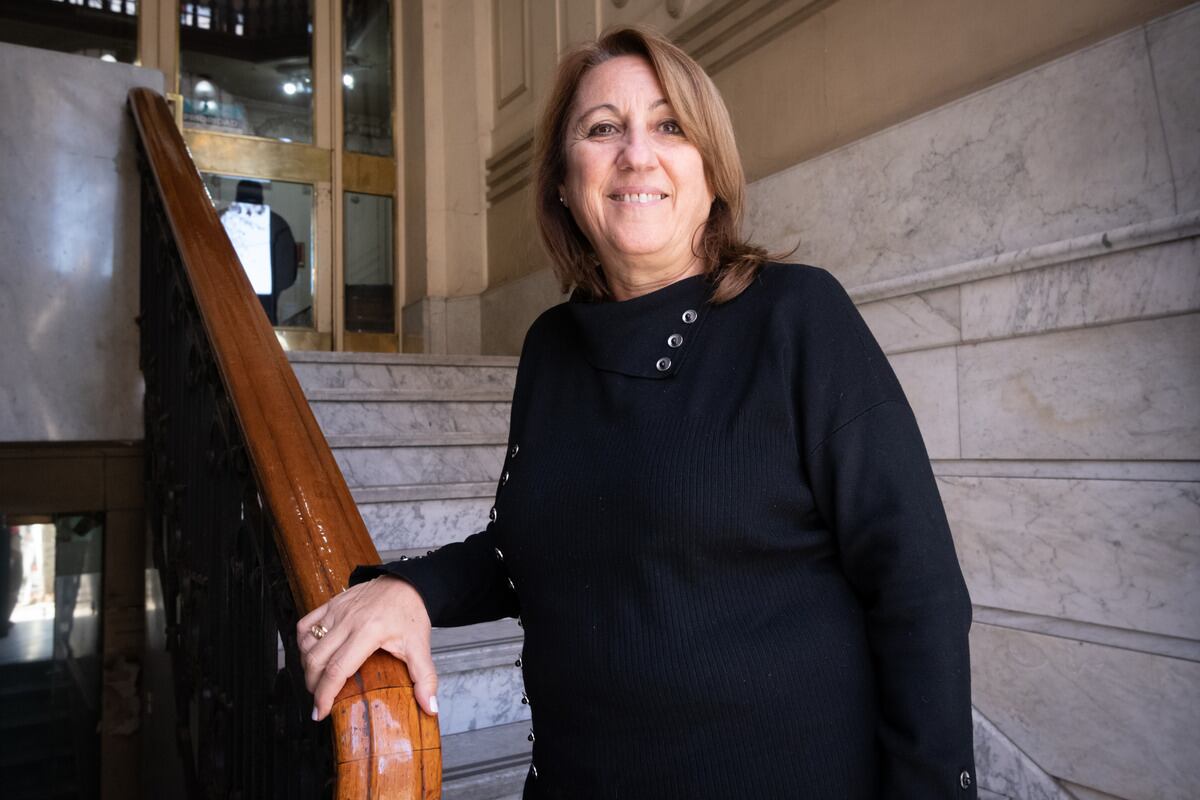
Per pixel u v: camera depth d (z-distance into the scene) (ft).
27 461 10.64
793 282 3.03
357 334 18.86
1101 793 6.13
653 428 2.97
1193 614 5.69
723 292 3.08
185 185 7.72
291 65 18.40
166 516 8.47
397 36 19.38
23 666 11.94
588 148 3.37
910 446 2.77
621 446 3.00
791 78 10.13
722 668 2.71
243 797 5.05
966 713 2.64
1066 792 6.34
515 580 3.29
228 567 5.30
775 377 2.84
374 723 2.57
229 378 4.66
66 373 9.48
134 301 9.79
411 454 9.77
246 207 17.88
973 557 7.18
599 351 3.26
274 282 18.11
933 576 2.64
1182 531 5.75
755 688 2.70
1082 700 6.22
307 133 18.52
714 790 2.71
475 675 6.98
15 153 9.34
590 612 2.94
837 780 2.69
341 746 2.52
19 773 11.78
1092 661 6.15
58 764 11.91
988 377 7.16
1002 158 7.22
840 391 2.78
